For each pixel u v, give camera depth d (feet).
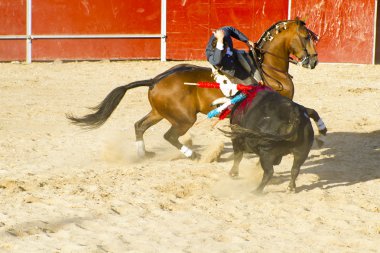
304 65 39.86
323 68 82.79
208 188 34.50
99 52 85.76
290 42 39.65
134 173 36.81
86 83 70.44
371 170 38.75
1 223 28.35
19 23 83.30
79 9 84.58
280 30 39.88
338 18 85.56
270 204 31.71
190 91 37.83
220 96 37.17
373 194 33.99
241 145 33.55
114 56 86.33
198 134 47.93
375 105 60.03
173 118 38.34
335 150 43.60
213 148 40.11
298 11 86.48
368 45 85.40
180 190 33.86
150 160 40.27
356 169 38.93
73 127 49.80
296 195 33.45
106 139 45.65
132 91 67.00
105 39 85.71
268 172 32.30
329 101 61.93
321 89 68.39
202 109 38.01
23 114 54.49
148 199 32.17
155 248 26.08
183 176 36.50
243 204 31.81
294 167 33.04
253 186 34.99
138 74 76.28
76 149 42.75
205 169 37.93
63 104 59.16
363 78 75.82
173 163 39.47
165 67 81.66
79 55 85.35
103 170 37.37
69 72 77.15
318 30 86.07
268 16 86.89
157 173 36.96
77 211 30.25
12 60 83.82
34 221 28.66
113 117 53.93
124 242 26.66
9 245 25.96
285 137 31.17
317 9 85.92
